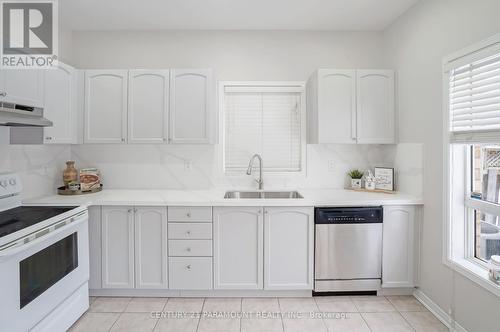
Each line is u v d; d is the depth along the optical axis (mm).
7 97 1807
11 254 1530
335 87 2775
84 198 2549
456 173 2152
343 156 3154
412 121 2605
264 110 3143
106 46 3096
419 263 2533
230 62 3117
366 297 2574
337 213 2496
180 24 2975
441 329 2135
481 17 1851
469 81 1975
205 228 2490
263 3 2580
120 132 2779
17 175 2297
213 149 3121
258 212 2484
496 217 1950
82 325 2178
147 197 2617
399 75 2803
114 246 2506
